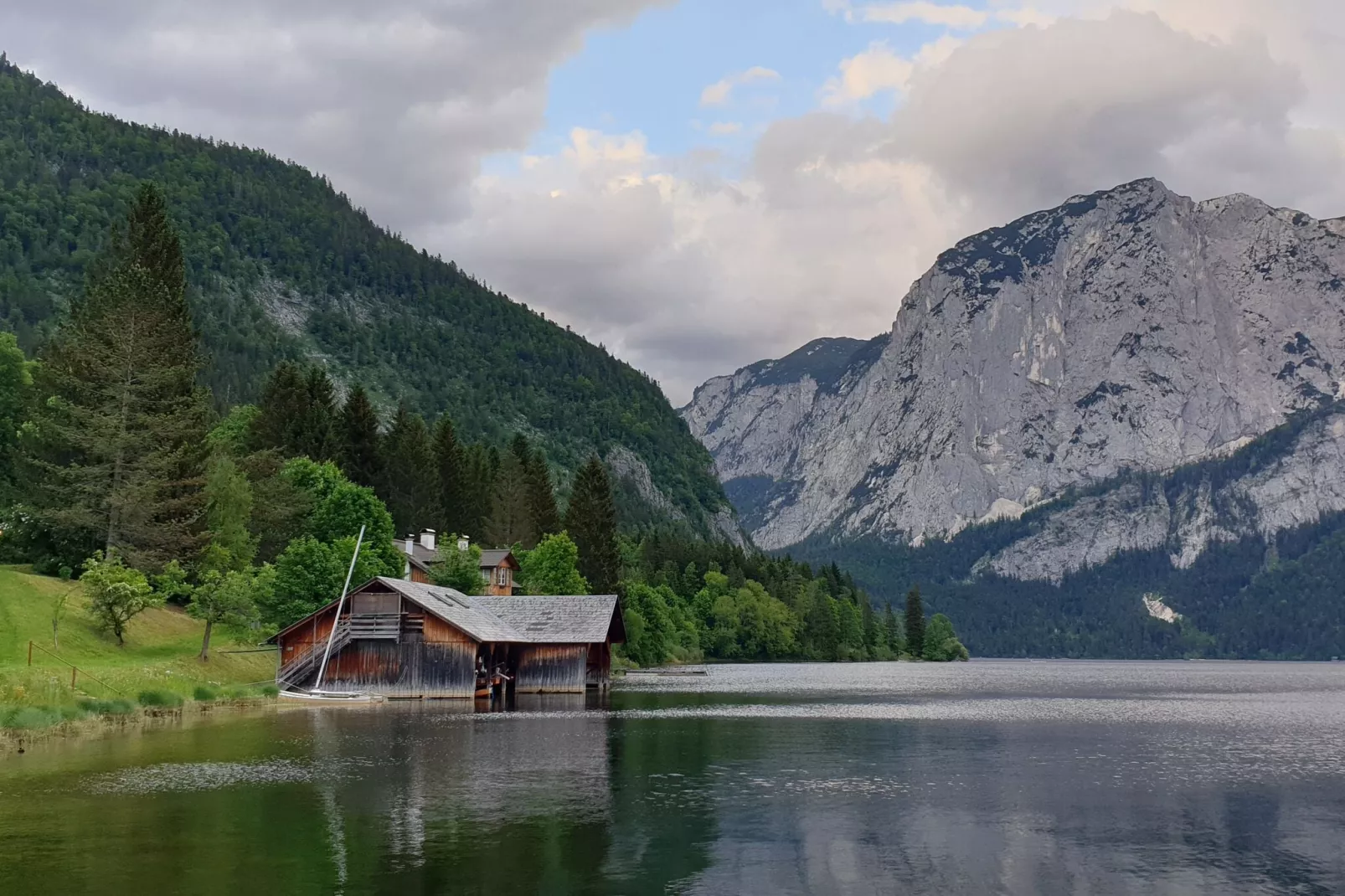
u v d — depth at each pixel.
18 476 104.75
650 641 191.62
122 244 119.00
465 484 181.88
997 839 35.88
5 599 85.25
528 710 83.44
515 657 105.75
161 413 104.62
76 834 35.25
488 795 43.06
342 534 124.06
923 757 57.06
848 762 54.31
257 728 66.00
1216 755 59.25
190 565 103.75
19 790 43.00
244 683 91.25
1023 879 30.75
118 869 30.84
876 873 31.30
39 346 135.12
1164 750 61.59
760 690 124.00
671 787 45.50
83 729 63.00
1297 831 37.59
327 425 150.50
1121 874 31.39
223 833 35.47
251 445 149.25
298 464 134.25
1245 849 34.72
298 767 49.66
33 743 57.31
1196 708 103.25
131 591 86.00
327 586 103.81
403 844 34.19
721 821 38.28
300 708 82.19
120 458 100.75
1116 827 38.00
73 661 78.69
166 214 117.56
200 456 106.25
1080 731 73.62
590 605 108.31
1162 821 39.12
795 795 44.00
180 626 101.12
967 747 62.31
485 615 104.31
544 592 148.75
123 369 102.81
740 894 28.95
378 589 92.94
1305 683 183.25
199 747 56.09
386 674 92.44
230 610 92.50
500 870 31.12
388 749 56.34
